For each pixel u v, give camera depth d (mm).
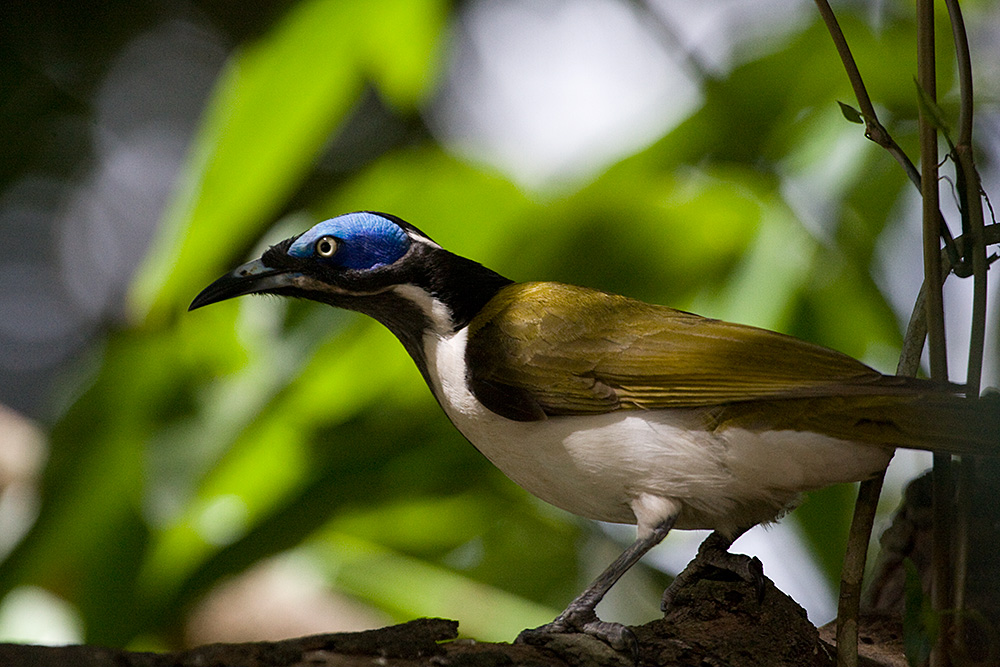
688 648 6832
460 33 16922
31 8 20344
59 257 22359
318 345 10992
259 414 10906
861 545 6836
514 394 7930
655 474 7594
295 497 10664
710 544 7773
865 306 10531
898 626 8203
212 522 11258
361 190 11078
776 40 11367
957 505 6816
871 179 10875
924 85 6316
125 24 20969
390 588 10992
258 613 11359
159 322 11289
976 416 6363
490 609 10859
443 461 11078
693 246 10656
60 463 11219
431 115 18344
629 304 8242
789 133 11086
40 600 11633
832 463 7156
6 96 20453
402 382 11055
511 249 10828
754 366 7355
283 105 10836
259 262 8930
